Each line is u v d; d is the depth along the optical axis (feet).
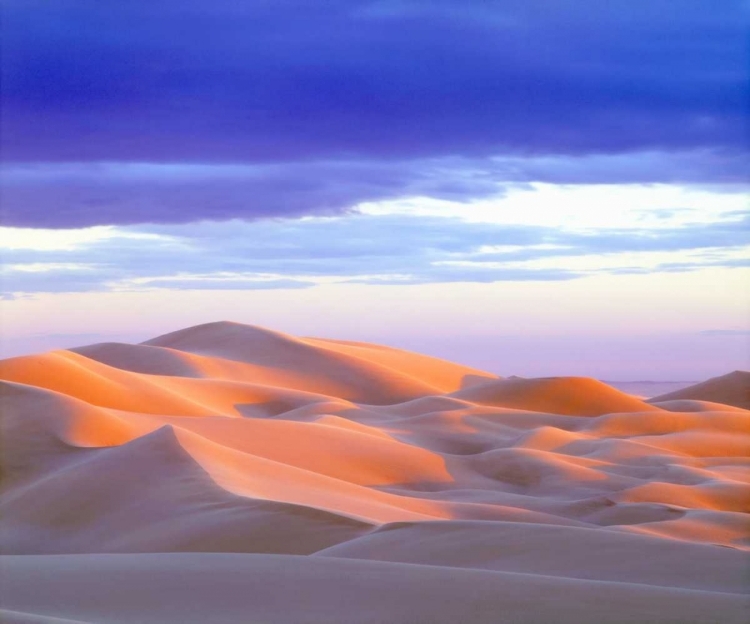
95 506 137.18
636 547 57.41
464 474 272.72
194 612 37.99
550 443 335.26
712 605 36.09
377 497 170.81
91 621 36.65
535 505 213.66
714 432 383.04
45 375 381.19
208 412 401.49
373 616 35.81
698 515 175.73
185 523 114.73
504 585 40.32
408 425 372.17
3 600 41.68
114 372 414.82
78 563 53.83
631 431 383.04
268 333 652.89
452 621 34.58
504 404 499.10
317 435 276.21
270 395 449.89
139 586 44.01
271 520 105.09
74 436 218.18
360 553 64.85
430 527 69.56
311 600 38.91
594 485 256.73
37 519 138.10
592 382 527.81
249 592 41.11
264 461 171.53
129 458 150.10
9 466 199.82
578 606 36.06
